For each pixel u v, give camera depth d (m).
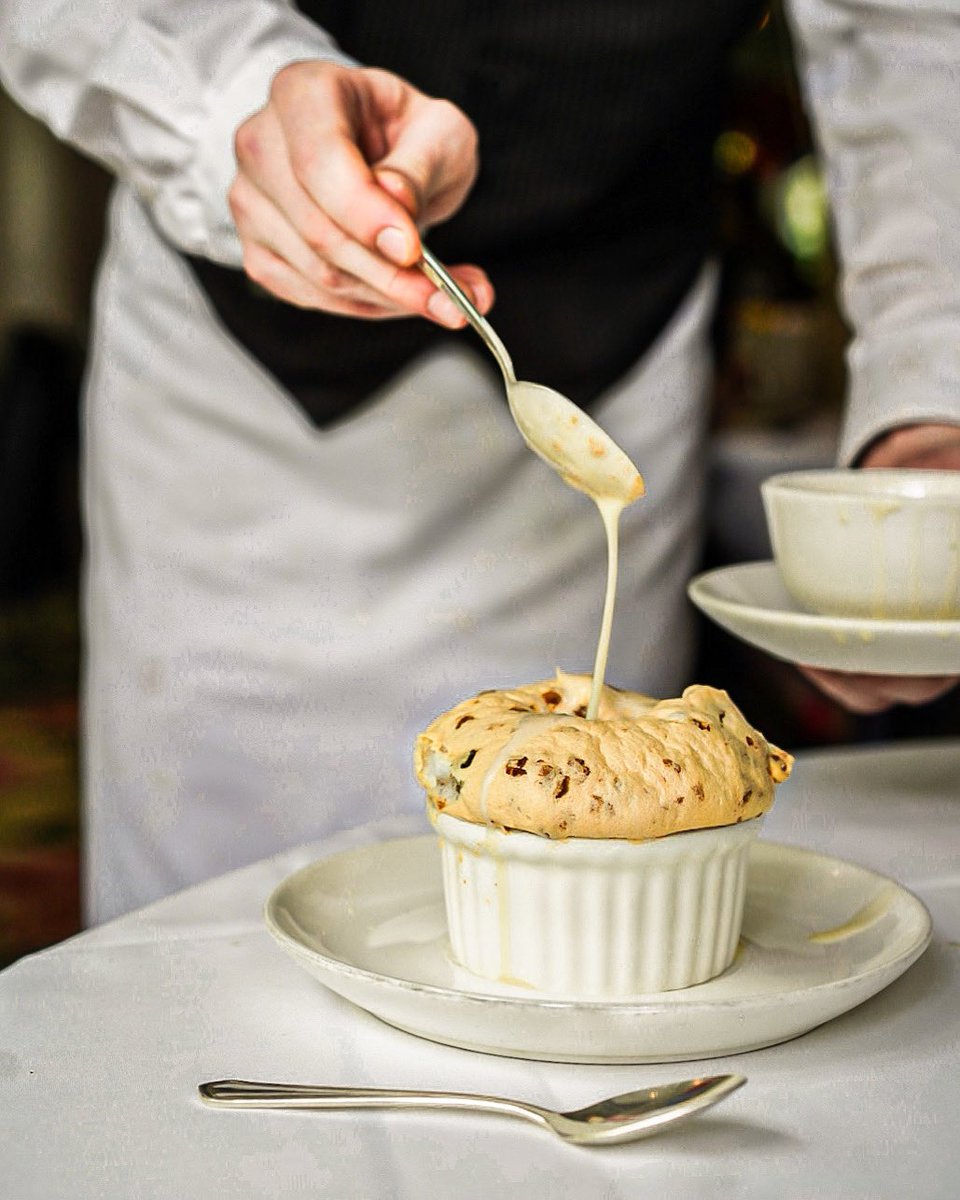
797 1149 0.58
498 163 1.34
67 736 3.79
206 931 0.83
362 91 0.99
